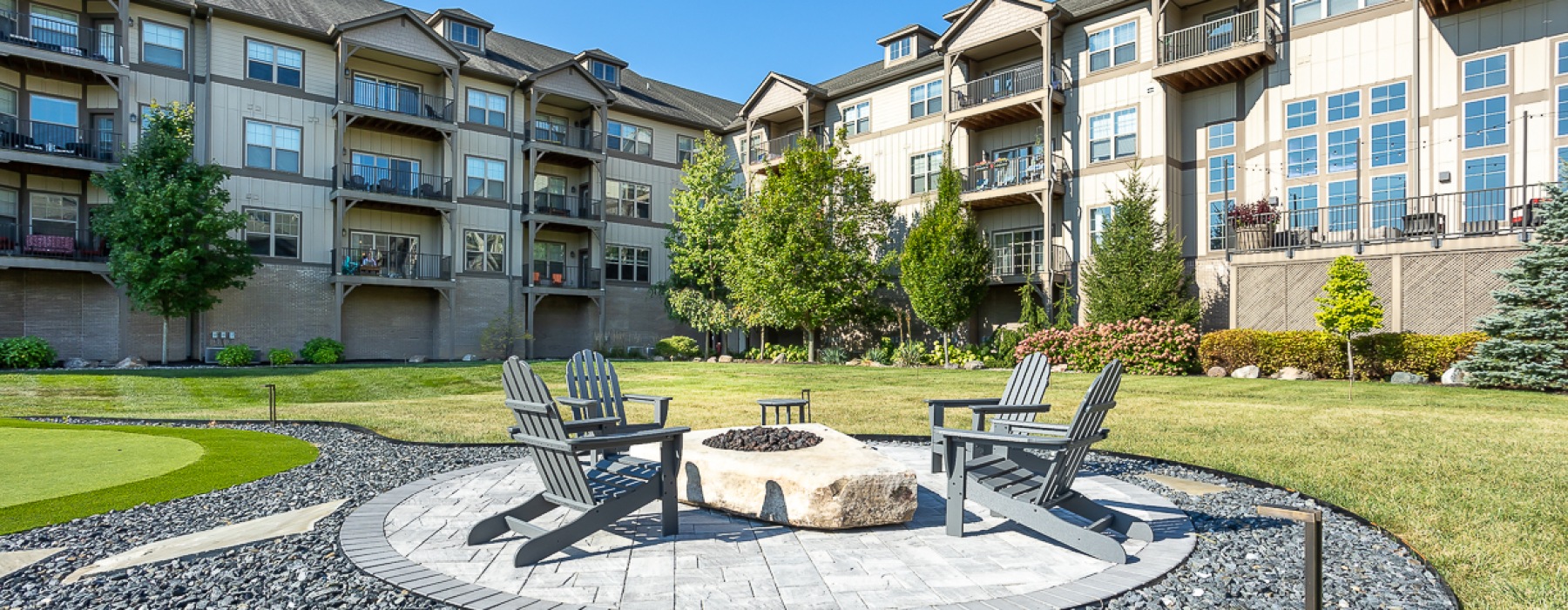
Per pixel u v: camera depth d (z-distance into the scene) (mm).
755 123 29969
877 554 4016
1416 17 16141
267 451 7504
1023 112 22328
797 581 3588
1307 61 18234
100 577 3654
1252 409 10688
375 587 3500
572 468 4016
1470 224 15781
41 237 19750
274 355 21750
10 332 19969
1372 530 4484
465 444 7805
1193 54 19750
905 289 22203
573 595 3395
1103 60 21219
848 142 27812
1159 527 4539
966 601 3320
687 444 5457
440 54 25391
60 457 7215
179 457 7211
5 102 20016
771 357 26953
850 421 9930
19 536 4410
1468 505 5035
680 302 27141
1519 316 13055
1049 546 4156
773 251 23766
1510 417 9531
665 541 4254
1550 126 15180
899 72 25781
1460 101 16219
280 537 4328
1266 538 4316
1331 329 13688
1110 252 19234
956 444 4363
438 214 26375
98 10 21141
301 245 23656
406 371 18406
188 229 19547
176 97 21766
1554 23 15195
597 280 29047
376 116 23922
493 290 27328
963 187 23906
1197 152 20156
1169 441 7914
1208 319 19500
